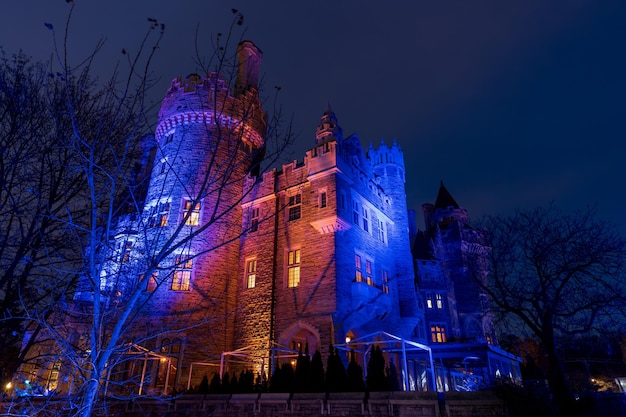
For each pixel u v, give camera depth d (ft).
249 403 46.32
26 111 28.99
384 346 78.33
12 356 33.76
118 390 60.39
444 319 124.06
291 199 81.10
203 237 79.77
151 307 72.33
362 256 78.89
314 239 73.15
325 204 72.79
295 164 83.25
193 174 83.25
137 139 32.32
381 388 47.85
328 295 66.90
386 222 94.99
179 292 74.54
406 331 87.25
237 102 92.07
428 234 151.53
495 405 33.91
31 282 28.58
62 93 29.86
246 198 87.61
